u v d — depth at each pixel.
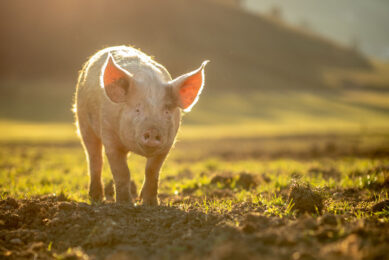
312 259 4.17
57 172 12.19
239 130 40.97
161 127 6.04
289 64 171.38
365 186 8.30
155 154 6.51
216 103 76.81
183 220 5.73
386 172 8.67
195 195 8.44
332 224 5.13
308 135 32.88
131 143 6.35
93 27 138.12
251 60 160.38
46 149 22.02
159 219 5.86
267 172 11.70
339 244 4.45
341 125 51.34
